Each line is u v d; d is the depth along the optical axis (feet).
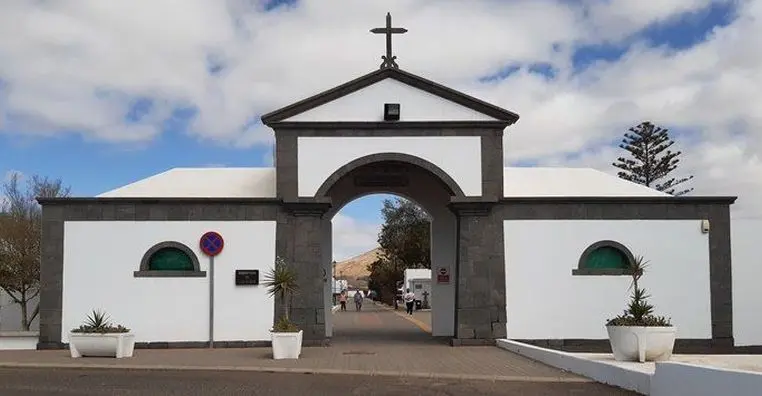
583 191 84.89
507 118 75.46
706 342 73.77
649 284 74.13
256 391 44.37
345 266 600.39
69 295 71.87
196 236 72.90
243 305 72.43
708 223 74.69
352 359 61.57
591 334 73.51
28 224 127.34
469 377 50.44
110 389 45.11
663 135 200.23
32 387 45.98
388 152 75.10
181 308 72.13
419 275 195.83
